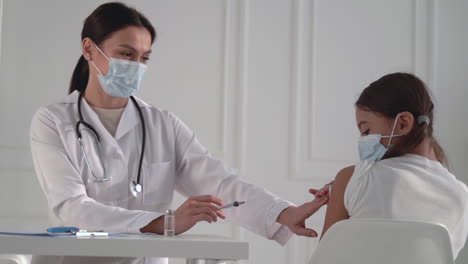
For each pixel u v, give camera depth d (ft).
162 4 9.41
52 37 9.05
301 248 9.54
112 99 6.14
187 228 4.70
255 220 5.64
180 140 6.31
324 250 4.02
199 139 9.39
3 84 8.86
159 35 9.36
